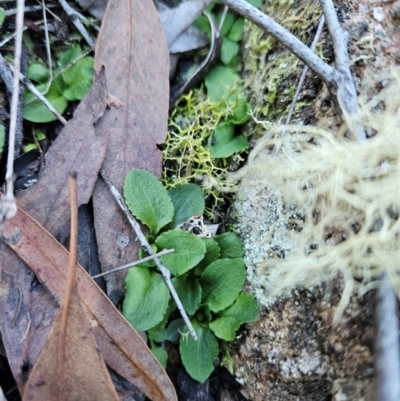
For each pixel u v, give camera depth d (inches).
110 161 5.9
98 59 6.0
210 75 6.9
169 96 6.7
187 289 5.8
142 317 5.4
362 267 5.0
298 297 5.4
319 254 5.2
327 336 5.3
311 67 5.3
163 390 5.2
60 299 5.1
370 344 5.2
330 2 5.4
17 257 5.2
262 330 5.6
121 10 6.1
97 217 5.7
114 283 5.7
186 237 5.7
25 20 6.5
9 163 5.1
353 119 5.1
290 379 5.4
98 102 5.9
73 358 4.8
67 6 6.5
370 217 4.9
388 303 5.0
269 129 5.9
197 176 6.4
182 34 6.9
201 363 5.7
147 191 5.8
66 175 5.6
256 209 5.9
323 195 5.3
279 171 5.5
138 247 5.8
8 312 5.1
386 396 5.0
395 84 5.3
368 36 5.6
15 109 5.2
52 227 5.5
